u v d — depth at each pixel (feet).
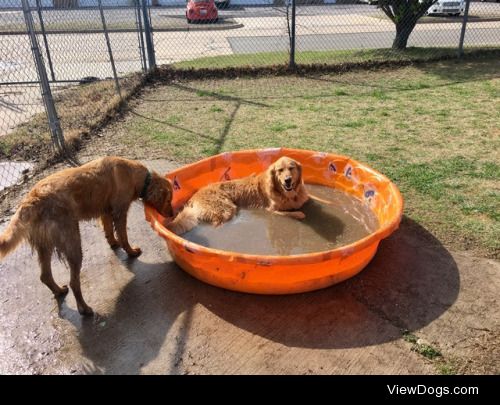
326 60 37.96
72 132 23.03
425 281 11.88
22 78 38.83
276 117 25.55
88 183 11.67
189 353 9.87
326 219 15.51
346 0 44.60
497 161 18.58
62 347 10.21
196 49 49.65
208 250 10.69
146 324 10.78
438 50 40.73
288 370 9.32
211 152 20.84
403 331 10.21
